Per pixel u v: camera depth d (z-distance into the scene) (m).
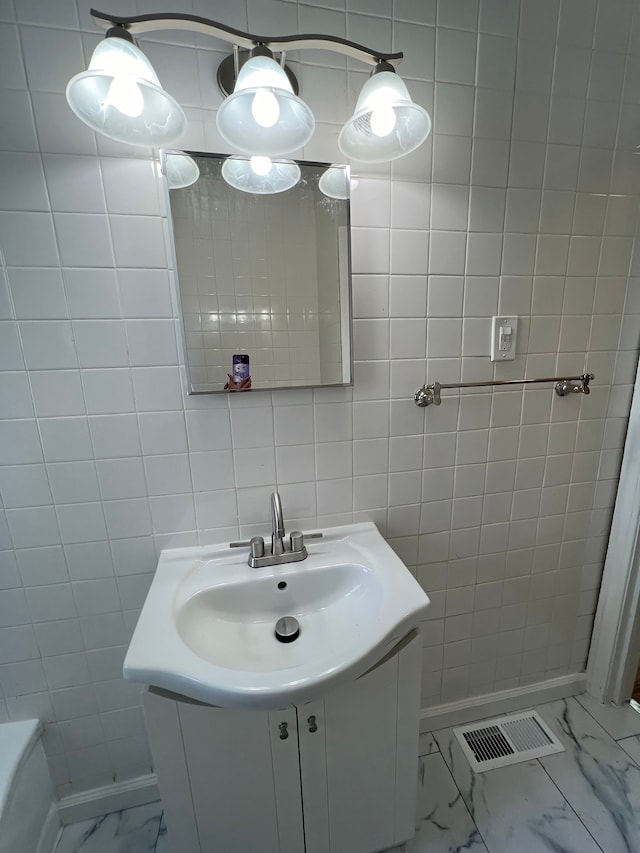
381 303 0.96
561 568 1.31
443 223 0.95
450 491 1.14
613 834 1.03
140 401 0.89
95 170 0.77
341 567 0.93
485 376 1.07
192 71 0.77
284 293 0.90
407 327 0.99
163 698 0.72
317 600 0.93
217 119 0.65
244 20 0.76
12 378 0.83
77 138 0.76
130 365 0.87
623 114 0.99
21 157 0.74
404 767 0.91
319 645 0.83
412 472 1.09
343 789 0.88
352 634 0.83
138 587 1.00
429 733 1.32
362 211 0.90
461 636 1.28
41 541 0.93
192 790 0.79
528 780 1.16
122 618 1.01
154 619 0.76
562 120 0.96
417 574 1.18
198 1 0.74
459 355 1.04
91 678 1.03
